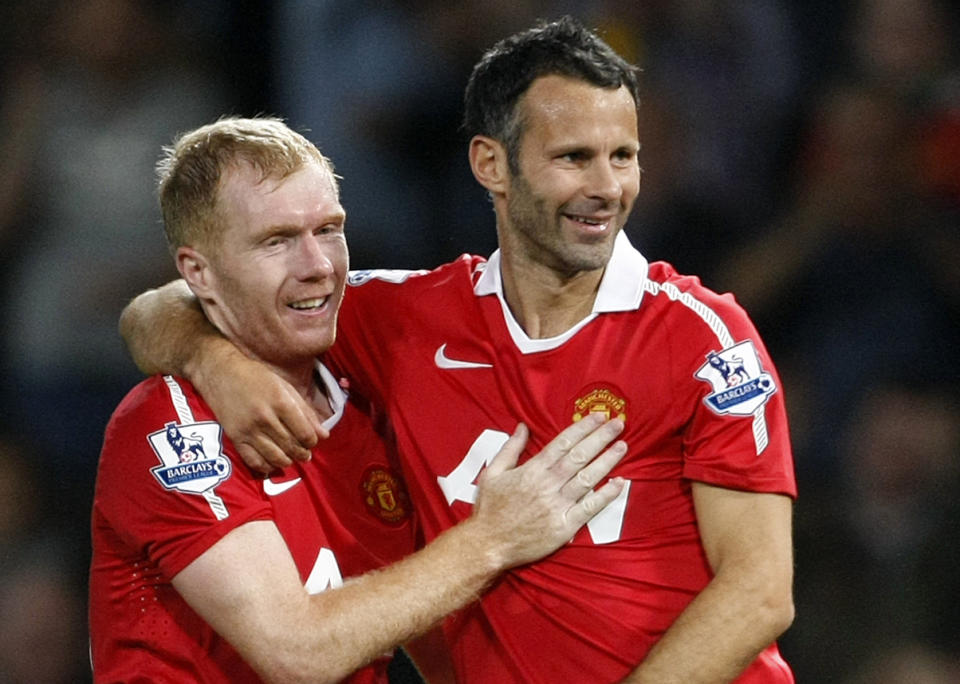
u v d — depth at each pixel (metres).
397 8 26.95
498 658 13.84
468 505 13.76
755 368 13.35
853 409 25.38
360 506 14.77
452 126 26.36
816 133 27.09
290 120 27.45
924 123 26.58
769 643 13.08
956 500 23.61
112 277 26.61
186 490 13.41
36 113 27.30
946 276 26.00
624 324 13.69
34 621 24.78
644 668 13.00
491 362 13.89
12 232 27.00
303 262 13.75
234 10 28.03
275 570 13.38
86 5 27.36
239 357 13.81
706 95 27.30
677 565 13.56
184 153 14.12
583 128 13.10
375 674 14.70
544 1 26.89
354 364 14.80
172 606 14.16
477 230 25.98
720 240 26.81
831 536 23.61
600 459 13.42
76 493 25.98
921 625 22.70
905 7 27.53
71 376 26.36
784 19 28.11
